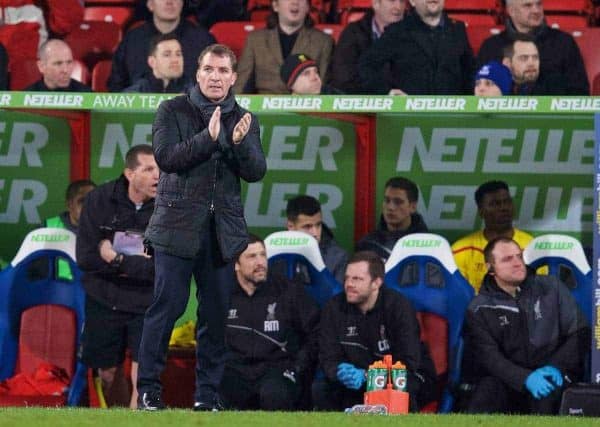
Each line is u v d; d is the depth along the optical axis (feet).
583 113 124.06
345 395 122.01
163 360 96.89
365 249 134.00
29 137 139.23
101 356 128.77
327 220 137.69
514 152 135.33
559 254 129.49
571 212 135.03
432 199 136.15
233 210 95.81
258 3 181.68
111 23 178.70
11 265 132.67
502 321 123.44
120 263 126.62
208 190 94.68
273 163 137.90
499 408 122.01
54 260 133.49
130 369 131.03
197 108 95.20
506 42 154.61
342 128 137.28
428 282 129.29
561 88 154.92
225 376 125.80
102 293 128.36
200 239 94.84
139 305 127.85
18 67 171.22
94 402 131.13
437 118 135.85
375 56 151.74
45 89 157.79
